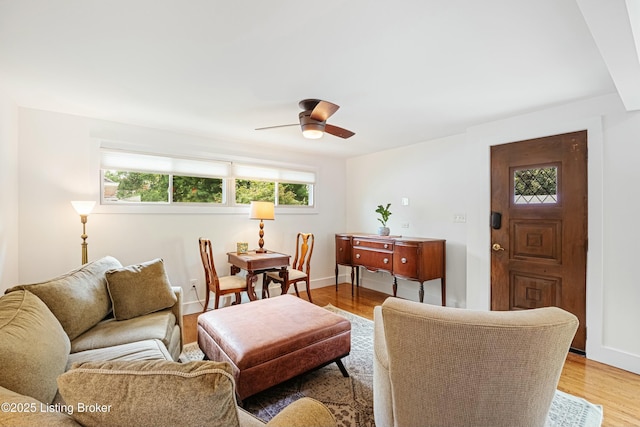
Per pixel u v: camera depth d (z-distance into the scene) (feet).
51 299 5.69
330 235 16.47
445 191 12.34
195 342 9.07
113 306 7.07
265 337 6.22
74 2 4.26
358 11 4.47
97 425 2.30
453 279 12.05
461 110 8.98
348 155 16.08
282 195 14.88
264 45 5.45
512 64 6.17
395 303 3.80
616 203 7.65
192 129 11.04
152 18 4.66
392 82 7.04
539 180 9.14
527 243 9.42
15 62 6.08
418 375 3.69
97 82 7.06
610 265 7.75
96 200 9.95
